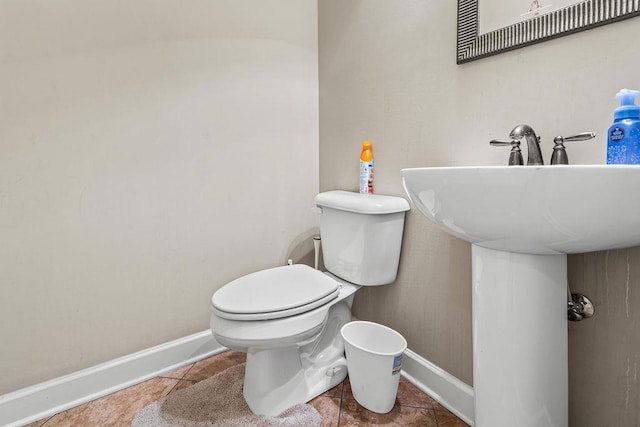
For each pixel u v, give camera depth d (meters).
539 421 0.71
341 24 1.56
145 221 1.30
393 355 1.05
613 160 0.66
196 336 1.44
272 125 1.61
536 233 0.58
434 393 1.17
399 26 1.25
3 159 1.05
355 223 1.25
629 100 0.65
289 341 0.97
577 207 0.50
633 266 0.72
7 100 1.04
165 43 1.31
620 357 0.74
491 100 0.96
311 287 1.09
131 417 1.11
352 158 1.54
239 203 1.53
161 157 1.33
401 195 1.29
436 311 1.17
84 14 1.14
